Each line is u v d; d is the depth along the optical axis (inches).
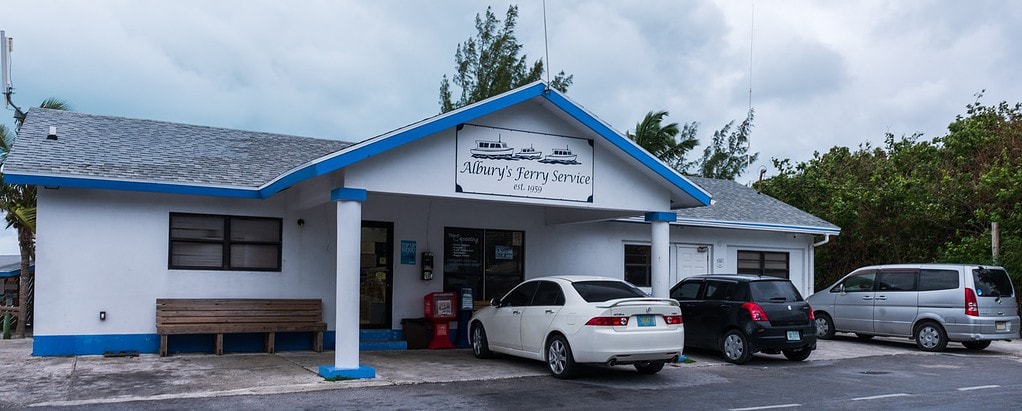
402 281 625.0
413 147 470.9
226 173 569.3
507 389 424.5
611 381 459.2
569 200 527.2
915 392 428.1
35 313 506.6
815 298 746.2
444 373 476.1
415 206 634.8
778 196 1123.9
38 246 508.1
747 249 815.7
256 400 382.3
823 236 869.2
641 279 751.1
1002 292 646.5
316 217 595.8
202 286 551.8
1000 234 824.9
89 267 520.1
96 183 505.7
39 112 640.4
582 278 492.4
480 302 640.4
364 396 397.1
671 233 765.3
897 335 668.7
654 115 1429.6
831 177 1149.1
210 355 537.0
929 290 650.8
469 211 657.6
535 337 485.7
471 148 490.0
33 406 358.0
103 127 632.4
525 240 684.1
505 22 1643.7
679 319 472.7
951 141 1059.9
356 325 452.8
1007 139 1033.5
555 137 523.5
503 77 1581.0
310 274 589.6
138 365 481.4
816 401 397.1
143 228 536.4
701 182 960.9
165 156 584.7
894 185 942.4
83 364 480.7
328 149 702.5
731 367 531.5
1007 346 689.6
